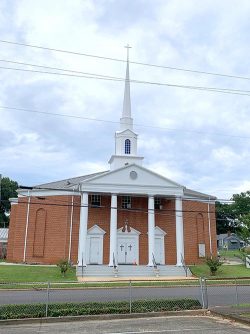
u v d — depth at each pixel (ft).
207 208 160.45
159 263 142.82
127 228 146.10
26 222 146.92
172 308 56.70
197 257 151.43
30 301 66.08
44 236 143.33
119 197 148.77
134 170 142.00
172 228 149.48
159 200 152.15
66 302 61.57
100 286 93.30
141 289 89.35
